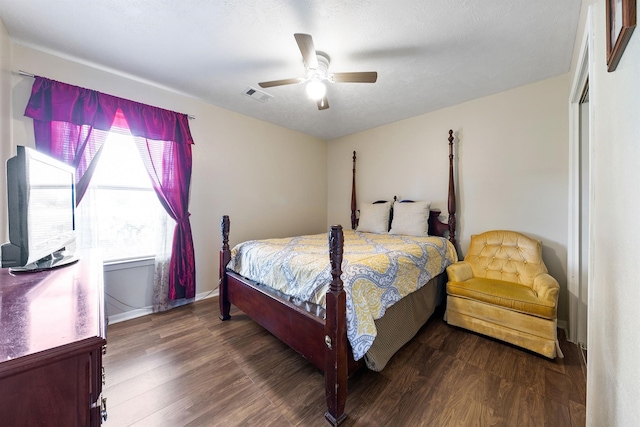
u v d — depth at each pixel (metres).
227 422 1.31
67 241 1.47
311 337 1.52
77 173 2.16
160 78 2.46
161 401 1.44
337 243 1.32
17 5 1.56
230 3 1.54
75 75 2.20
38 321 0.65
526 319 1.89
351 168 4.26
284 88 2.68
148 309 2.64
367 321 1.44
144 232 2.65
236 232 3.36
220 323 2.42
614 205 0.83
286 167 3.97
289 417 1.34
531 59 2.12
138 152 2.56
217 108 3.13
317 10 1.59
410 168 3.49
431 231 3.20
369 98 2.87
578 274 2.12
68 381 0.56
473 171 2.93
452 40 1.89
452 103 3.01
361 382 1.60
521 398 1.45
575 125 2.18
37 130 2.01
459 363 1.79
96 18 1.68
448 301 2.36
